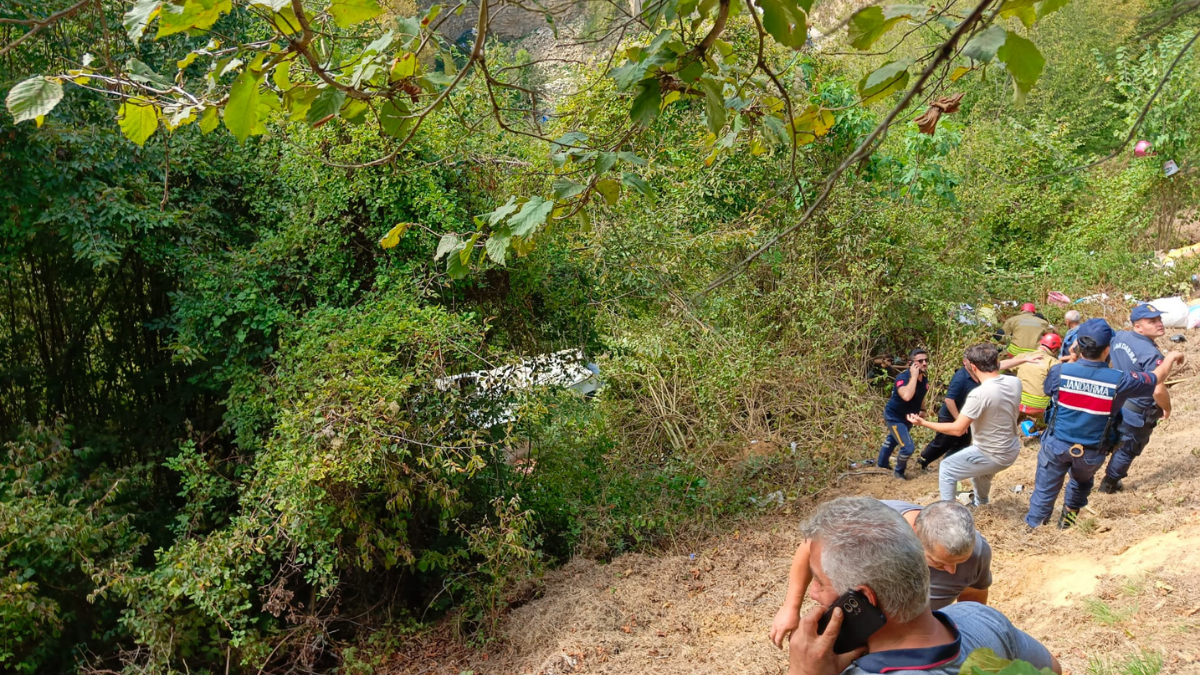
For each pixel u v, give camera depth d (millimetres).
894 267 11086
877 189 11258
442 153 7359
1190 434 7742
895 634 1930
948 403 8273
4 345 9438
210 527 8164
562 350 9109
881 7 1720
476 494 8016
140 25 1894
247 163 8383
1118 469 6566
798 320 10812
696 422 9906
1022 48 1567
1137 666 4012
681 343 9922
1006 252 15086
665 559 7461
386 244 2885
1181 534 5508
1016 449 6375
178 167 7945
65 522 6875
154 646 6656
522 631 6625
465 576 7527
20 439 7781
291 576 7801
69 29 7027
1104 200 14594
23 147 6969
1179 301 12328
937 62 1441
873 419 10242
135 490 8352
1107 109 14992
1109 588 5074
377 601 8047
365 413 6457
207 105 2439
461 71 2402
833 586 1961
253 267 7840
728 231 9898
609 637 6070
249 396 7660
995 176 13820
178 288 8336
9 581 6500
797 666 1978
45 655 7191
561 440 8969
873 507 2027
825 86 10461
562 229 8500
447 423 7141
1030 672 1466
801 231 10344
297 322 7629
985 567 3648
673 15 2039
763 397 10500
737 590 6727
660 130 10086
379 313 7254
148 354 9383
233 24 7836
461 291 8055
